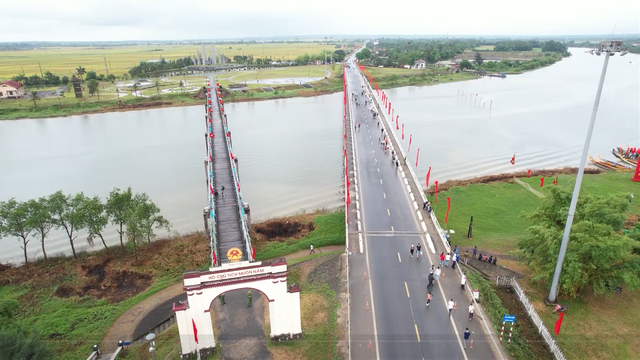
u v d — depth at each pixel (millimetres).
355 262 52906
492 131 129625
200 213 77750
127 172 98688
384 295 46406
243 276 38156
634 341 41000
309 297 48625
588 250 43094
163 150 115938
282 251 64125
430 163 100250
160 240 68562
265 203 81188
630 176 89250
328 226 71375
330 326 42812
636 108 163875
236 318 45125
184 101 181250
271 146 116875
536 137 122938
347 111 136625
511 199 79188
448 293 46594
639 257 43812
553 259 45906
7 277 58469
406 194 73062
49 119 157750
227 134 91125
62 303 52812
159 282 57188
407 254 54531
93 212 60219
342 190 86875
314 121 148250
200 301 37844
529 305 44906
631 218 67500
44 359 35031
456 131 129375
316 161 104250
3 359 32875
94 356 42562
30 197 84938
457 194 81312
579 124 138500
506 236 65312
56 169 101438
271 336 41156
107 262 62281
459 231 67000
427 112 157250
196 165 102938
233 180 69312
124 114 165375
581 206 48594
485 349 38750
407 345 39219
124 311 51312
